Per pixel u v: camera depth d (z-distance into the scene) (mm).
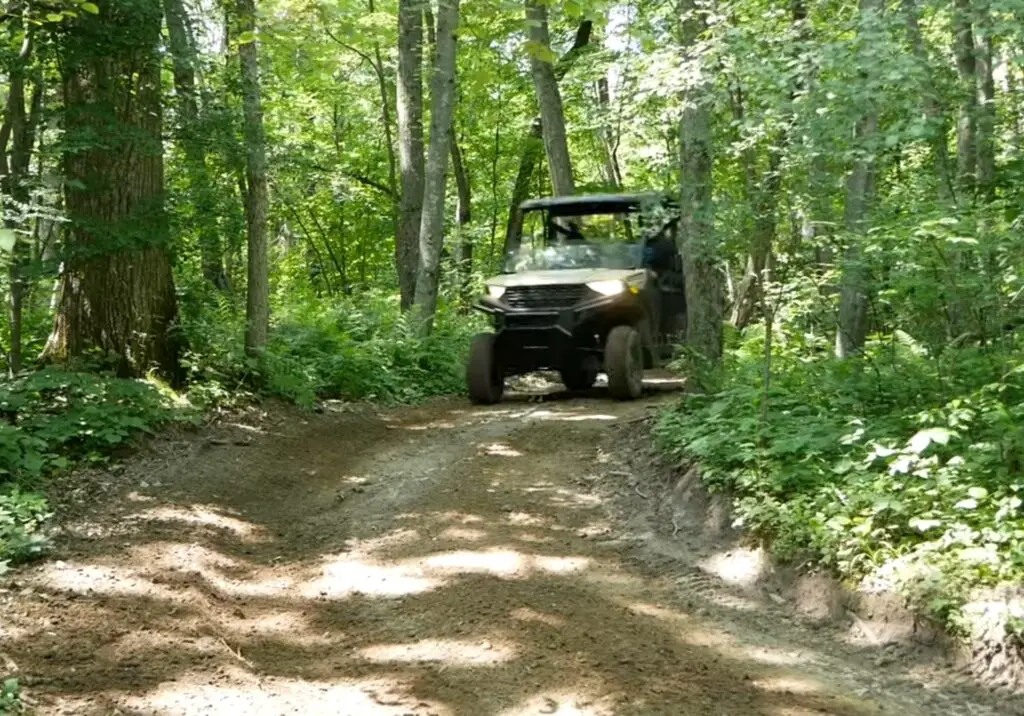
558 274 12977
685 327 14289
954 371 7598
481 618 5883
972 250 7039
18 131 9719
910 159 10188
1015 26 7512
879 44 7348
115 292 10281
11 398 8727
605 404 12203
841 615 5949
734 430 7984
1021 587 5355
